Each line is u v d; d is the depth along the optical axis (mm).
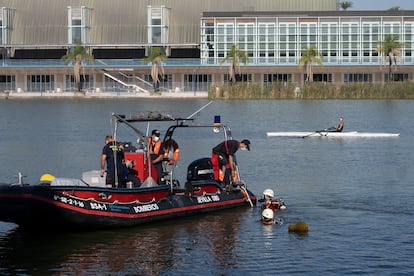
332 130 76250
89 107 127875
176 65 166125
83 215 29031
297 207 35375
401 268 25375
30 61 169500
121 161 30922
